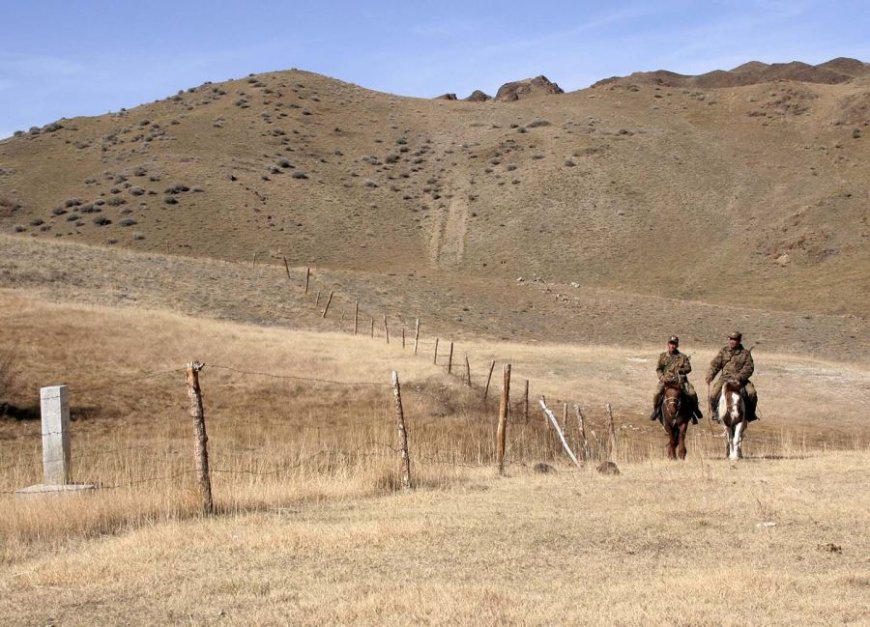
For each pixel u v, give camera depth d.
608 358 44.44
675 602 7.73
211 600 8.16
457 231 105.50
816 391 38.75
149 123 132.00
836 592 8.09
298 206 106.69
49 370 27.73
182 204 102.56
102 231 95.69
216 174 111.06
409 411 28.39
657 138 129.38
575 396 34.25
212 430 24.41
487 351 44.25
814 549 9.95
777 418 34.12
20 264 44.84
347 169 121.50
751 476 15.26
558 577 8.77
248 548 10.12
